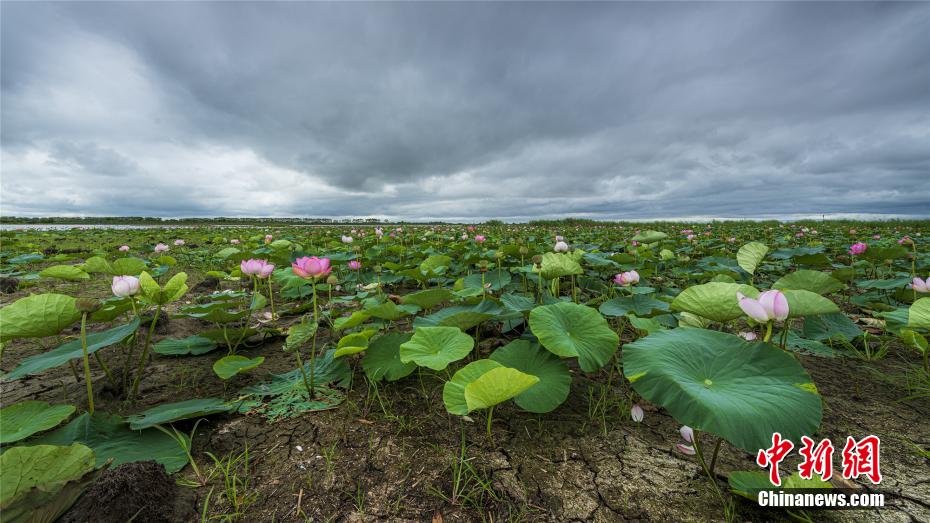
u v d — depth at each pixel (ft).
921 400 7.22
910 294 11.95
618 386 8.07
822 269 18.48
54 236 48.75
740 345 5.52
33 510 3.70
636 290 11.02
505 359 7.29
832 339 10.14
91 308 5.89
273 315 13.01
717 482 5.25
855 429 6.40
